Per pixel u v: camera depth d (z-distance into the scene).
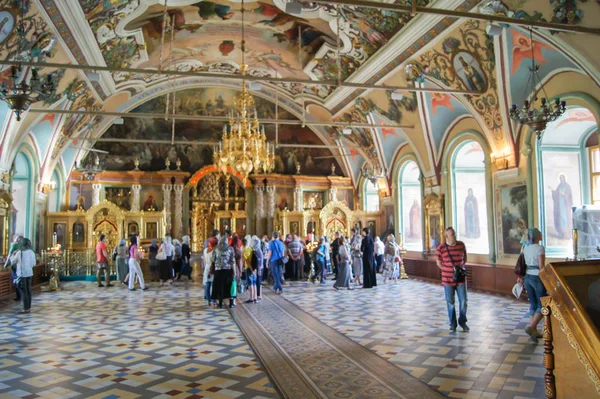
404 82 17.83
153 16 16.80
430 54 15.66
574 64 12.03
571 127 13.91
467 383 6.09
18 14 11.96
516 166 14.94
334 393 5.78
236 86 27.50
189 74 12.91
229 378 6.44
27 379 6.45
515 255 15.08
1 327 10.06
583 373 3.78
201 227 29.47
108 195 26.81
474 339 8.49
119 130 26.98
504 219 15.56
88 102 20.75
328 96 23.81
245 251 13.46
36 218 20.19
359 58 18.45
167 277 18.16
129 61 19.59
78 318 11.10
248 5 16.73
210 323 10.38
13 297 14.95
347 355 7.55
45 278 19.64
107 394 5.84
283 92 26.84
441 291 15.54
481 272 16.36
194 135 28.20
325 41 18.53
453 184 18.81
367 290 16.00
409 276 20.97
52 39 14.05
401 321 10.29
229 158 16.77
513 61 13.54
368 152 25.70
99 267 17.88
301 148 29.66
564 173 14.30
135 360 7.37
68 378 6.49
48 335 9.23
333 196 29.55
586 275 4.04
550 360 4.09
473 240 18.73
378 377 6.39
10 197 16.34
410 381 6.20
